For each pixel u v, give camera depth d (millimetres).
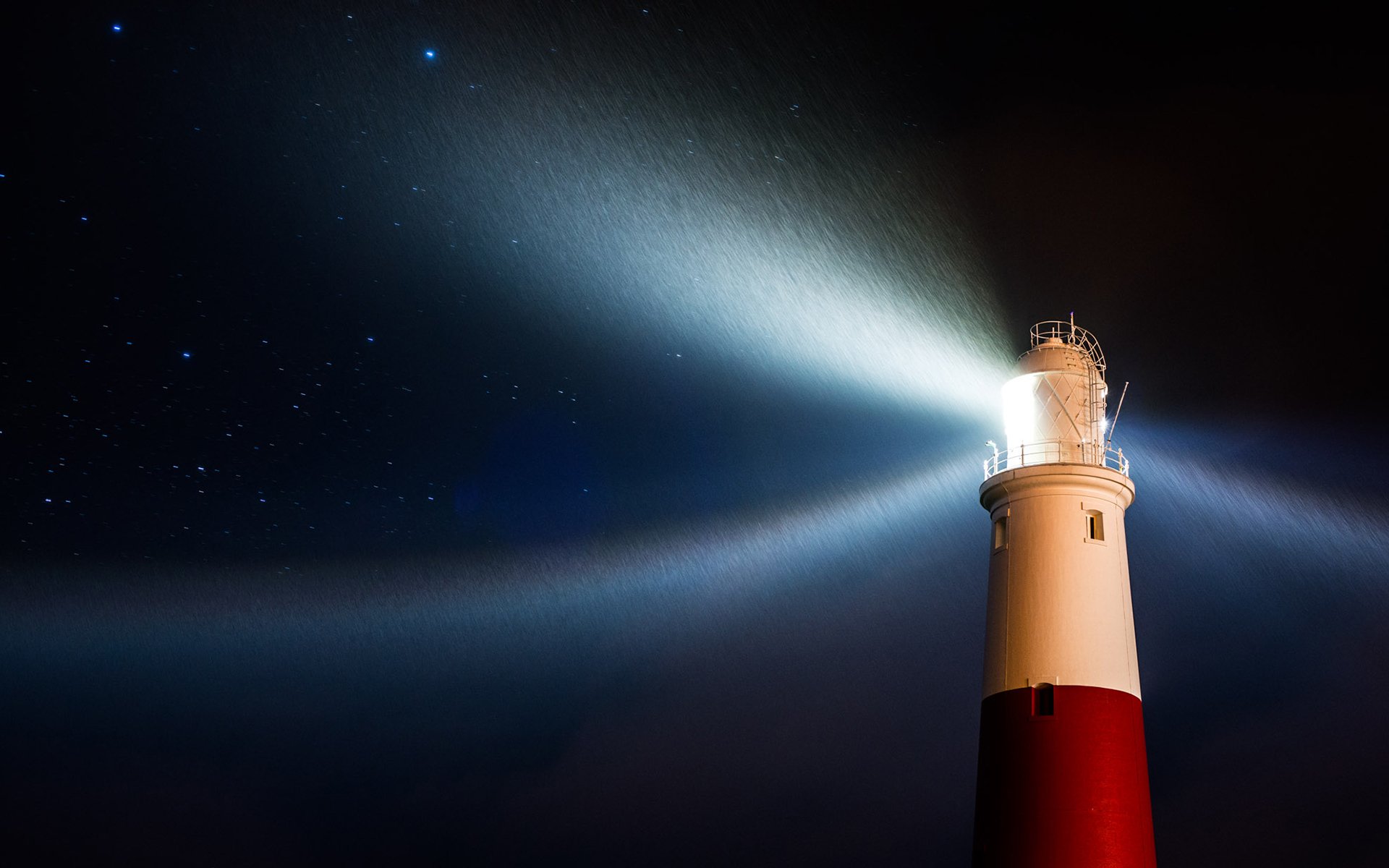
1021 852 14930
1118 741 15312
